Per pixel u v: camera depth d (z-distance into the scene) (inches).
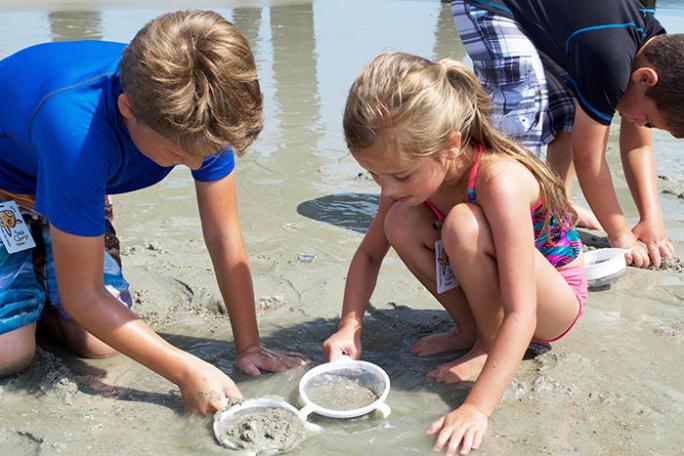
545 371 99.5
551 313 100.3
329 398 93.7
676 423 89.0
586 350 105.9
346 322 104.7
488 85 145.9
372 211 157.3
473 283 95.4
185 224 148.8
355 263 108.9
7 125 95.3
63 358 105.1
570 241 107.3
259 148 193.5
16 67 96.1
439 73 90.2
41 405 92.6
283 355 103.8
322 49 318.3
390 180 90.5
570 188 167.2
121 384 98.4
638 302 121.7
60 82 89.7
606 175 139.5
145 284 123.0
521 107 143.1
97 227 89.1
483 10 143.9
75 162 85.8
